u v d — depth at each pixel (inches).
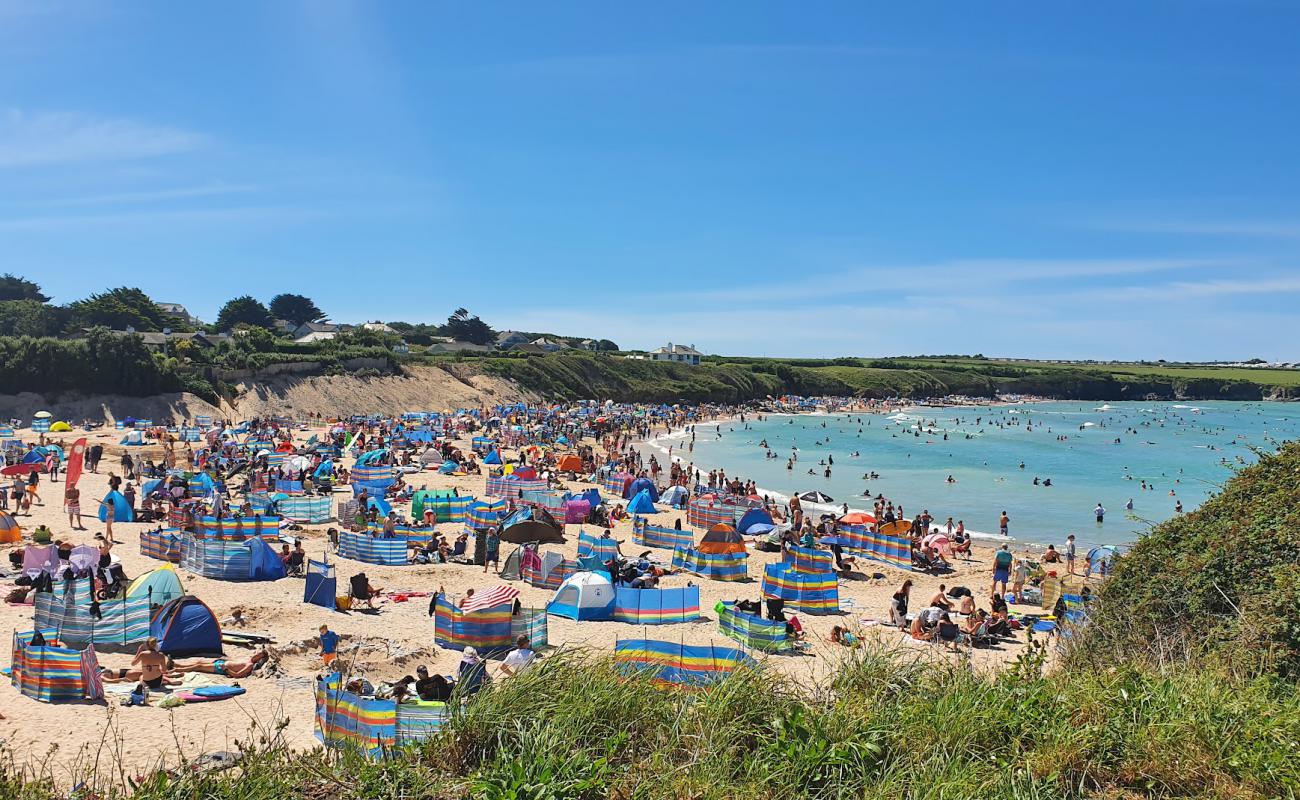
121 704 565.6
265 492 1488.7
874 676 369.7
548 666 337.7
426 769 291.0
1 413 2773.1
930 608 887.7
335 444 2345.0
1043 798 267.0
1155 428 4707.2
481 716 306.5
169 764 469.1
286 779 287.6
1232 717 310.8
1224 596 435.8
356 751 320.8
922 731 305.1
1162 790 279.1
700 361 7372.1
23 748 482.6
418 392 4173.2
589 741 302.8
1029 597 1078.4
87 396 2955.2
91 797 314.3
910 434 4106.8
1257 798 267.7
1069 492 2267.5
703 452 3223.4
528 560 1026.7
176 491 1331.2
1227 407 7249.0
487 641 733.9
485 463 2305.6
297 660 685.3
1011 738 304.7
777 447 3427.7
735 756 297.1
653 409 4980.3
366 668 671.1
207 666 642.8
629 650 482.3
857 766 281.6
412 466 2140.7
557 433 3314.5
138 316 5083.7
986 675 369.1
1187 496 2215.8
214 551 938.7
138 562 987.9
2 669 607.8
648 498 1651.1
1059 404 7593.5
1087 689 340.2
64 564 838.5
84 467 1782.7
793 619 837.8
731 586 1082.7
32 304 4909.0
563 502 1486.2
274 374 3693.4
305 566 1002.1
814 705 329.7
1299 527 448.8
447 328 7032.5
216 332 5851.4
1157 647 438.9
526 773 269.7
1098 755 288.8
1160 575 486.9
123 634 677.9
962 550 1422.2
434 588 978.7
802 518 1615.4
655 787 269.6
